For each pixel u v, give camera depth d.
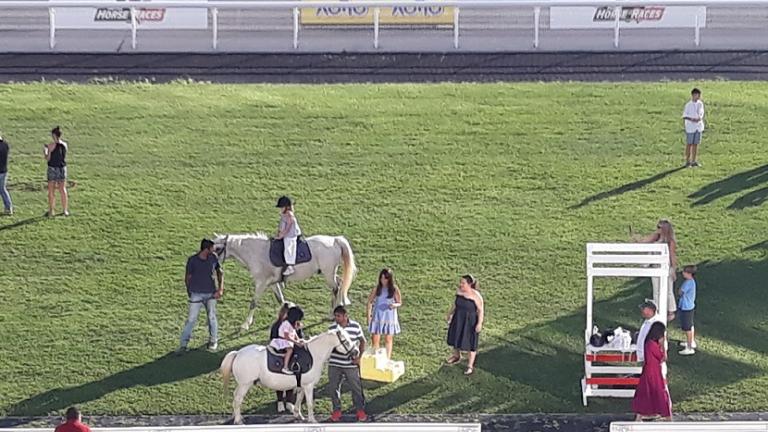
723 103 34.44
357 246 27.98
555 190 30.25
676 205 29.55
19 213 29.22
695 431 21.03
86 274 27.11
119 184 30.45
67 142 32.28
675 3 37.81
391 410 22.95
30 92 35.03
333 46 38.34
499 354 24.59
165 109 34.12
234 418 22.12
